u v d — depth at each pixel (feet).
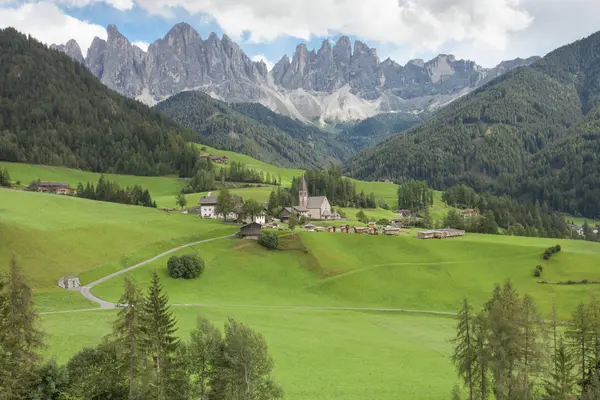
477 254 580.71
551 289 474.49
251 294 460.55
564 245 623.77
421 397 229.25
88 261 467.93
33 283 397.39
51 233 494.59
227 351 189.37
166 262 506.89
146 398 176.04
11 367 168.96
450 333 361.10
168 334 192.95
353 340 326.03
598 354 221.87
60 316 325.83
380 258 563.48
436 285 495.41
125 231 567.59
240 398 179.42
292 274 515.50
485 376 208.44
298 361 276.00
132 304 181.57
